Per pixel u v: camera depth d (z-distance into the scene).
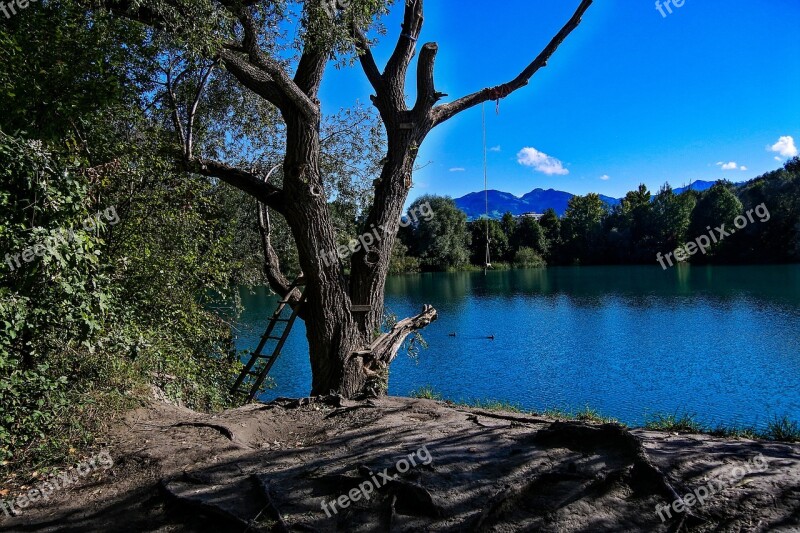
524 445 4.50
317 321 8.94
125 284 8.17
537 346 25.05
